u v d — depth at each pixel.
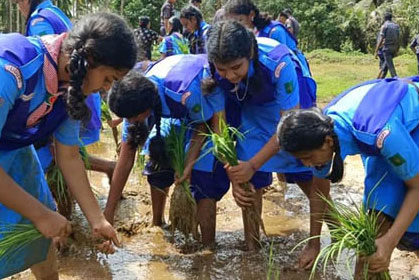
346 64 19.11
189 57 4.42
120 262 4.49
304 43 25.28
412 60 19.20
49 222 2.88
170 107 4.30
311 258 4.34
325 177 3.60
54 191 4.75
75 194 3.32
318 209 4.21
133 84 3.99
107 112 6.42
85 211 3.32
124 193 5.96
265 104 4.50
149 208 5.60
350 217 3.46
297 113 3.20
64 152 3.28
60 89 2.86
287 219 5.44
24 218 3.20
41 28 4.79
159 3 24.69
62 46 2.78
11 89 2.68
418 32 22.23
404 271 4.31
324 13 24.67
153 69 4.43
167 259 4.55
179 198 4.57
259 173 4.65
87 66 2.59
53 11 4.93
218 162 4.61
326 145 3.19
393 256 4.55
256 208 4.59
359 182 6.41
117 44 2.55
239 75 3.85
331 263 4.41
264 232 4.69
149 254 4.64
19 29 15.93
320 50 22.42
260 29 5.28
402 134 3.25
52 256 3.55
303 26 24.89
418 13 22.33
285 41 5.37
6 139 2.99
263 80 4.17
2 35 2.82
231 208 5.70
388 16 14.94
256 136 4.61
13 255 3.22
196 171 4.62
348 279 4.18
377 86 3.47
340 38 24.69
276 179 6.58
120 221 5.23
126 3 24.55
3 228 3.15
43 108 2.87
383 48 14.91
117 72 2.64
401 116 3.36
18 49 2.73
